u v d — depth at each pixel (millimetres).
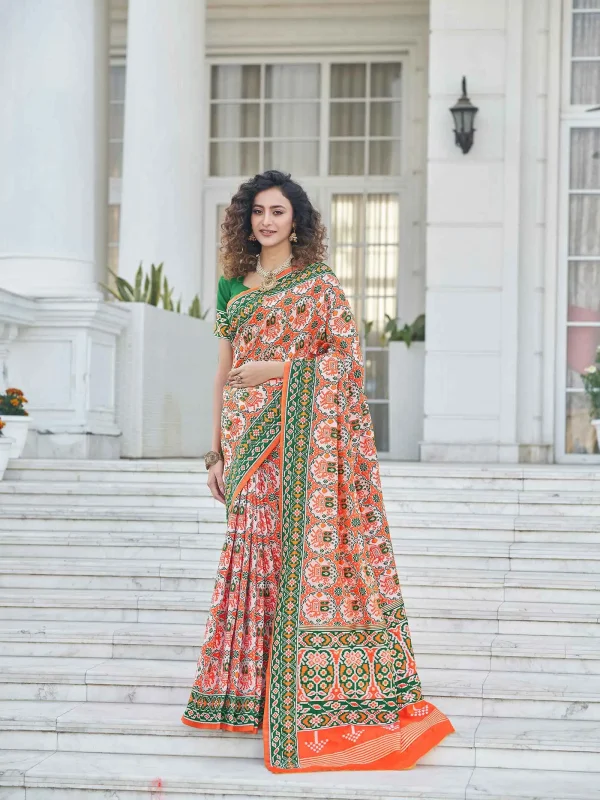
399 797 3215
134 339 7500
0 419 6340
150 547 5039
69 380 6961
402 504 5570
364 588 3402
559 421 8852
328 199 11383
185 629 4273
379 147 11352
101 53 8281
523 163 8789
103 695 3875
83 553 5066
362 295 11320
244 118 11492
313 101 11414
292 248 3529
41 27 7734
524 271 8781
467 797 3201
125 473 5980
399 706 3459
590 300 8883
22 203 7672
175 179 8688
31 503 5703
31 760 3508
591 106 8883
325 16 11164
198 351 8773
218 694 3416
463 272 8680
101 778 3346
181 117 8711
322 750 3357
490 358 8656
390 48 11188
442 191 8695
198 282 8938
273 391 3439
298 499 3396
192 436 8625
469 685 3771
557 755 3432
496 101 8664
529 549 4859
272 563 3436
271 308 3467
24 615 4504
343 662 3395
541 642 4098
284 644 3363
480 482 5785
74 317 6945
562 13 8875
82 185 7797
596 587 4441
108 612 4469
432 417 8688
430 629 4305
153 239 8648
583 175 8898
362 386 3525
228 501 3479
